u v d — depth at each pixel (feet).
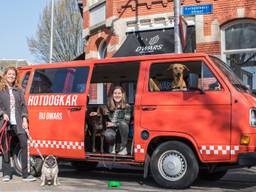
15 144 33.04
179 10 41.91
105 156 29.68
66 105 31.07
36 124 32.07
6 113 30.01
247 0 51.31
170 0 55.93
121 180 31.89
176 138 27.81
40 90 32.63
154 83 28.66
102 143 30.42
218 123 26.40
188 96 27.35
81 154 30.32
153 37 56.03
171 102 27.68
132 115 30.71
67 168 38.50
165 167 27.71
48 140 31.53
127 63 30.17
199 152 26.78
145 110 28.35
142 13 58.08
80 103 30.60
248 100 26.58
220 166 27.68
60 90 31.71
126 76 33.96
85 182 30.83
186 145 27.30
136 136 28.45
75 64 31.63
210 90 26.99
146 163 28.30
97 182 30.86
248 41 51.96
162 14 56.44
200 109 26.91
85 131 30.78
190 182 27.14
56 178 29.30
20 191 26.76
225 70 28.17
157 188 28.17
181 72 27.99
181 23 42.70
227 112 26.30
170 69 28.40
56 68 32.37
